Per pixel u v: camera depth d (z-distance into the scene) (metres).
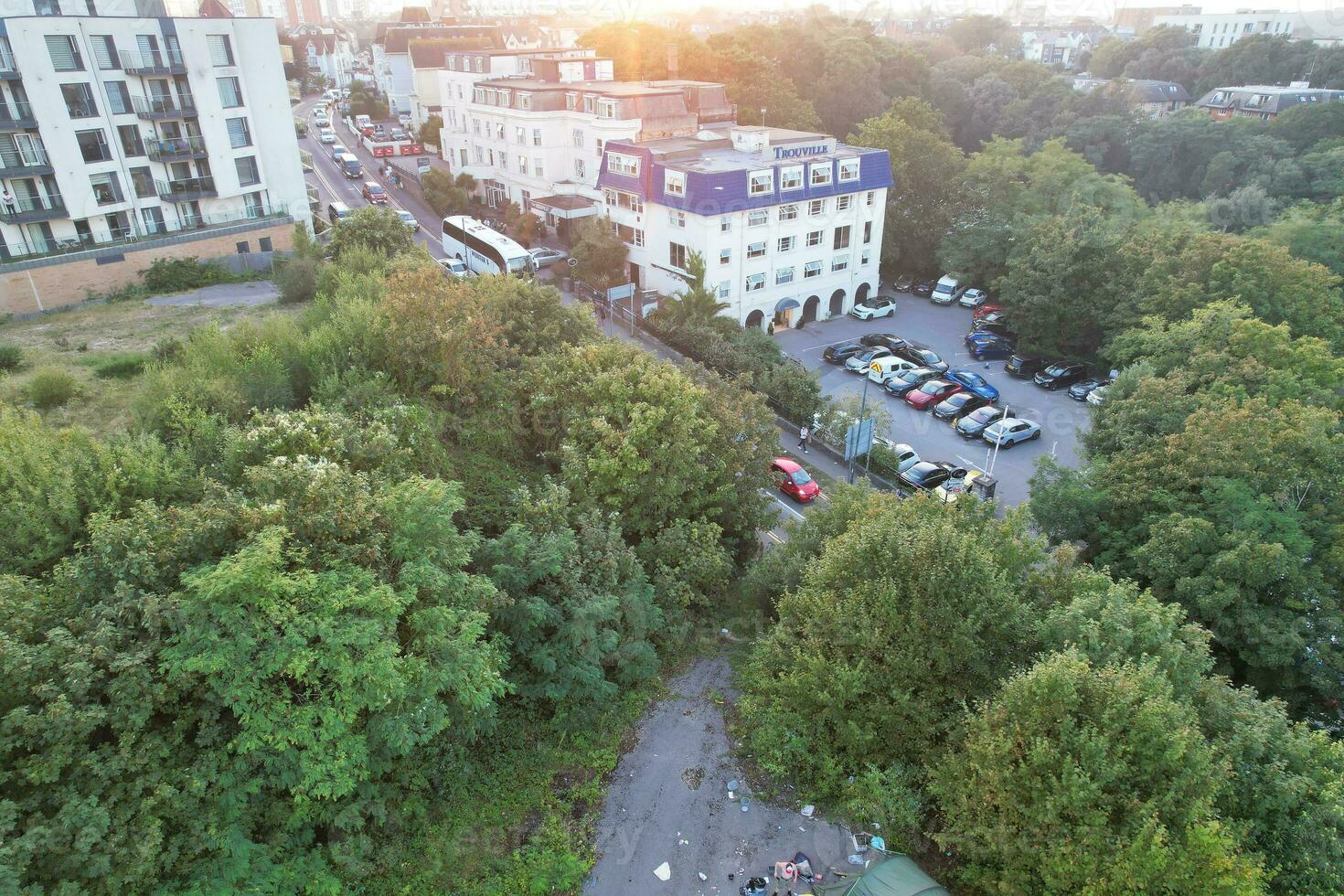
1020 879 14.05
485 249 49.50
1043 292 46.25
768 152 48.91
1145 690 14.38
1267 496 23.75
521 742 18.53
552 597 19.42
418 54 89.19
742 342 42.59
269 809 14.08
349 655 13.24
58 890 11.07
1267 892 13.70
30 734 11.43
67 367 28.75
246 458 17.59
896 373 44.97
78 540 15.83
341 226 42.19
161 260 42.44
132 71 40.94
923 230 60.25
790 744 18.36
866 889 15.16
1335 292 38.91
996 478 36.34
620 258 52.34
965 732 16.36
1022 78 85.25
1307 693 22.27
